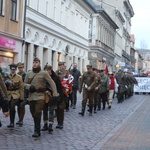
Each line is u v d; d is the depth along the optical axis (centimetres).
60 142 939
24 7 2664
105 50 6241
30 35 2814
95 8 5300
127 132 1141
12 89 1118
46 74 991
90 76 1554
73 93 1853
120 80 2400
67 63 3894
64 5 3688
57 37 3475
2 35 2361
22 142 919
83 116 1539
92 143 939
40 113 989
